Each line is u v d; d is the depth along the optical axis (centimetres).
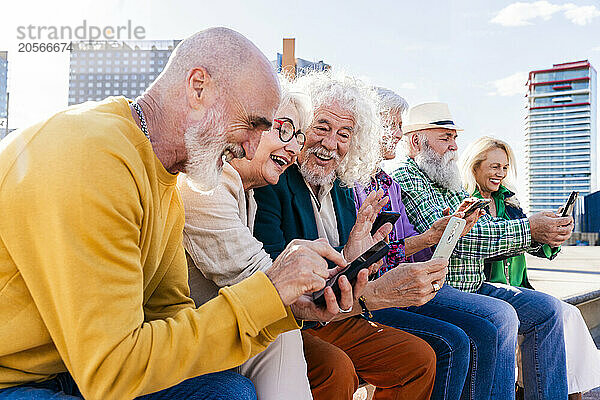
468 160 334
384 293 176
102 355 102
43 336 111
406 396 201
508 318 242
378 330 209
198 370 114
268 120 130
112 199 107
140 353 107
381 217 199
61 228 102
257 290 117
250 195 189
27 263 105
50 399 112
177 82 126
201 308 117
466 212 242
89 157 106
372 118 229
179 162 131
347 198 235
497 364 239
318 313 137
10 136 113
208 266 160
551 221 272
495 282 311
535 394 267
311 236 207
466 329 230
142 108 127
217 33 127
